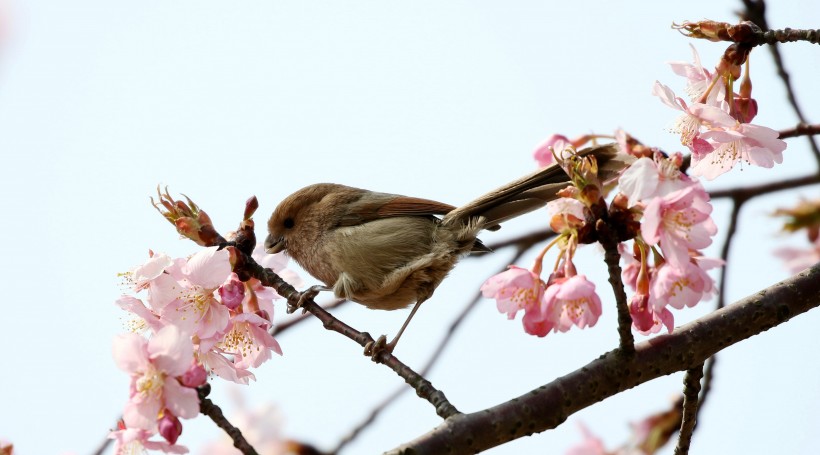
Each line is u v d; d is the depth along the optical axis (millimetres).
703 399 11617
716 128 8547
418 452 7727
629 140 9711
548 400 8086
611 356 8312
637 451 11617
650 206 7395
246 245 9352
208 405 7668
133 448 7559
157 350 7543
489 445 7938
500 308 8023
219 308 8672
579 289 7566
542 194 11555
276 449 11648
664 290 7707
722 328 8609
